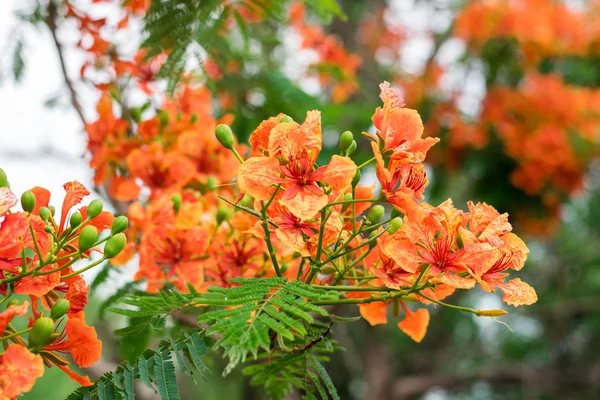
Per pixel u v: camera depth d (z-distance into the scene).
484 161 3.43
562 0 3.91
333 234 1.09
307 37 2.49
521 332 5.23
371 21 3.81
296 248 1.07
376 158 1.07
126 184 1.45
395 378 4.46
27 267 1.04
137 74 1.54
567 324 4.88
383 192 1.08
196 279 1.29
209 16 1.31
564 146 3.34
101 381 1.05
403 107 1.11
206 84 1.56
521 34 3.53
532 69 3.71
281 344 1.03
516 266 1.10
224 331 0.95
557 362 4.80
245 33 1.42
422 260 1.08
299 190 1.05
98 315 1.38
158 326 1.11
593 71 3.99
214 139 1.45
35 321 1.04
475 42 3.68
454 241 1.09
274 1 1.41
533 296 1.09
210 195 1.43
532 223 3.48
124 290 1.37
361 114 2.01
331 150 2.02
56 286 1.09
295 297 1.03
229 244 1.29
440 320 4.48
